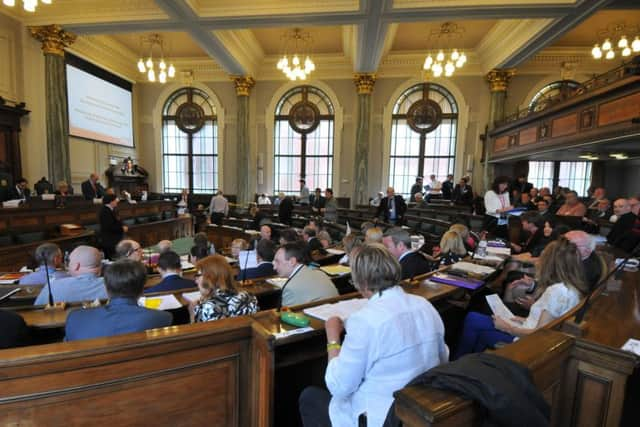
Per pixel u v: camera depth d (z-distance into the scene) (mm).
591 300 1877
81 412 1243
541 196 6730
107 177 10625
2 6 7527
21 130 8078
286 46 10625
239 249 4227
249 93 11570
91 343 1261
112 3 7371
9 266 4340
